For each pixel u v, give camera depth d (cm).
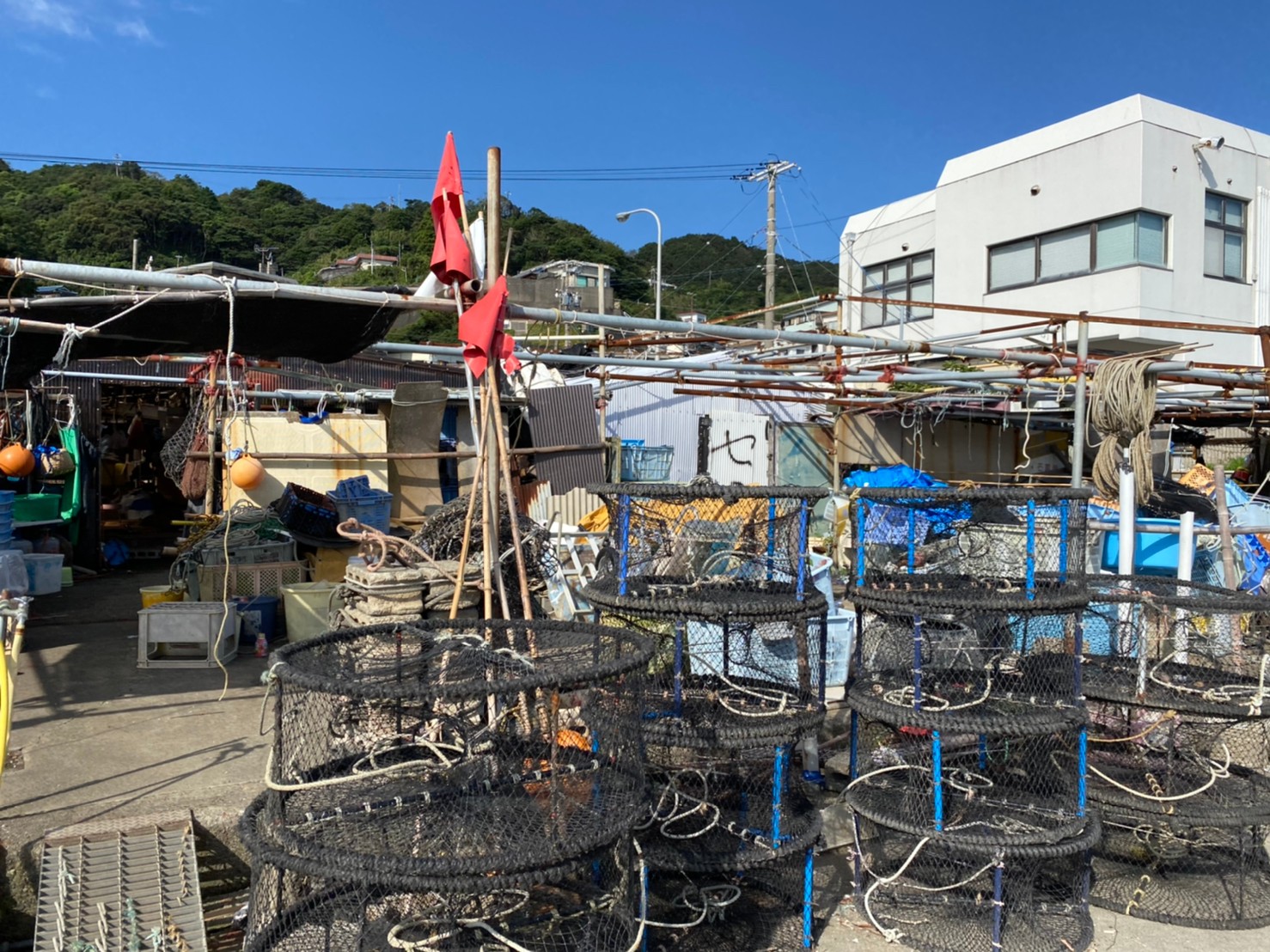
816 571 654
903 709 380
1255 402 1303
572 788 313
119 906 348
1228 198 1848
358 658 352
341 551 937
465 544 520
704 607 360
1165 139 1720
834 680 644
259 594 816
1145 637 424
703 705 409
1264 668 417
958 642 445
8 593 385
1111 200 1730
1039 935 388
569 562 795
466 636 345
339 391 1313
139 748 484
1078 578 411
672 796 412
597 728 332
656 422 1455
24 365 632
